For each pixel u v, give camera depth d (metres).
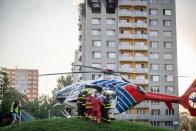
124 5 86.62
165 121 82.88
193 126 95.19
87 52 84.62
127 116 81.31
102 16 86.19
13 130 27.44
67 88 30.47
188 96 34.19
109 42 85.69
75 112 30.98
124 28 86.31
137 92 31.03
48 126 26.92
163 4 88.62
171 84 86.25
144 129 28.31
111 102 29.67
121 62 85.00
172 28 88.25
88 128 26.55
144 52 86.25
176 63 87.00
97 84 29.25
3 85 68.75
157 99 32.53
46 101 113.69
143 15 86.94
